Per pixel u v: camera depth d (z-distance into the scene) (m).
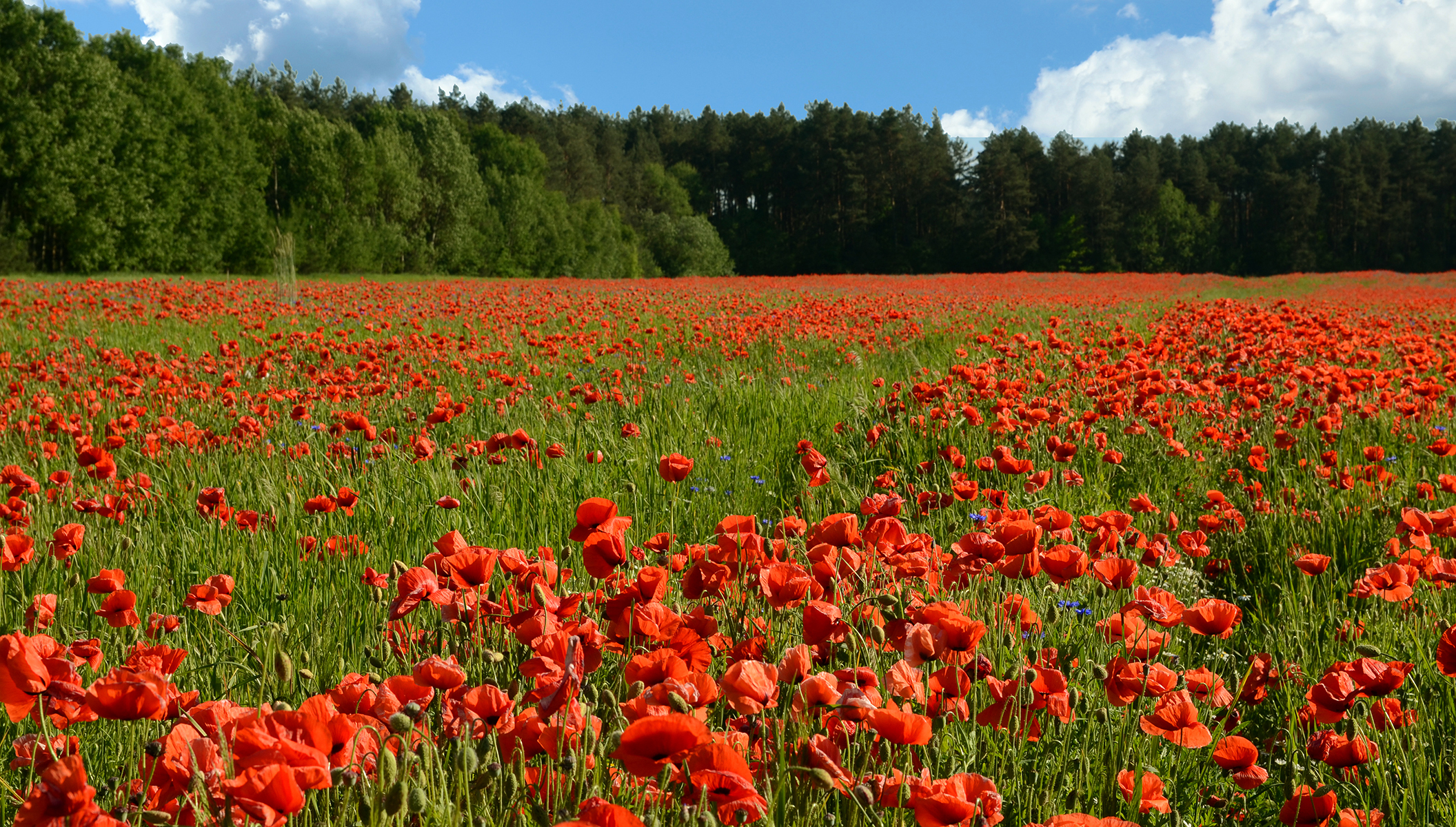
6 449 4.66
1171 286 37.84
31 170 39.53
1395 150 102.00
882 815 1.43
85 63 41.16
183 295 14.68
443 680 1.42
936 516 3.64
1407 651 2.52
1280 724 2.21
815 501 4.00
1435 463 4.57
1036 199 101.50
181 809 1.13
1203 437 4.89
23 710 1.24
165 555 3.05
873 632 1.78
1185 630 2.72
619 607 1.70
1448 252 99.00
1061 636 2.40
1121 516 2.60
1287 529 3.81
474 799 1.30
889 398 5.55
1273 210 97.88
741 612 2.09
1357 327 9.60
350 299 15.59
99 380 6.48
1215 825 1.84
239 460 4.39
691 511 3.88
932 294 23.22
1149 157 105.75
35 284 19.25
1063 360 7.20
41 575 2.72
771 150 109.56
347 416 4.38
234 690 2.03
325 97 101.19
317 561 2.86
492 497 3.70
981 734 1.85
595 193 98.88
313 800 1.33
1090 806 1.64
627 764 1.14
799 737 1.42
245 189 49.72
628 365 7.81
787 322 11.21
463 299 16.22
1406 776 1.83
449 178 63.31
